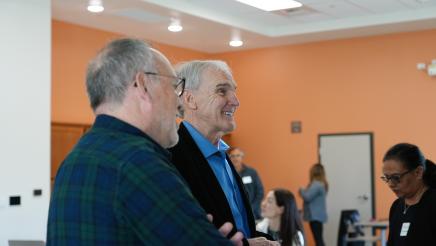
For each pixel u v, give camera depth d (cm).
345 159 970
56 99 801
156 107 145
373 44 951
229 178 207
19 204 599
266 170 1045
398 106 927
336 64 982
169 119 148
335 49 984
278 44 1024
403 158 278
